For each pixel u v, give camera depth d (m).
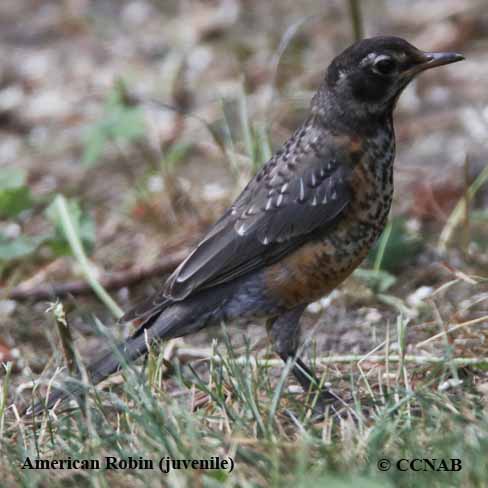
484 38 17.62
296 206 9.41
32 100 17.34
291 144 9.73
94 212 13.96
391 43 9.44
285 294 9.55
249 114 15.45
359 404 8.44
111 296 12.06
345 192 9.41
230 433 8.22
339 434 8.27
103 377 9.06
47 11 20.83
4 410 9.04
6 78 18.11
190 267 9.49
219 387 8.70
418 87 16.42
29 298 11.97
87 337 11.27
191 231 13.16
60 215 11.92
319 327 11.05
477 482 7.15
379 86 9.43
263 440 7.98
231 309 9.58
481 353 9.88
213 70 17.42
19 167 15.45
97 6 20.58
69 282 12.35
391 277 11.49
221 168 14.71
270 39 17.73
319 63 17.05
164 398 8.50
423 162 14.46
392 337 10.60
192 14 19.67
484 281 11.26
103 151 15.55
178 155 14.24
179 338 10.71
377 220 9.62
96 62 18.39
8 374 9.34
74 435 8.22
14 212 12.76
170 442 7.88
